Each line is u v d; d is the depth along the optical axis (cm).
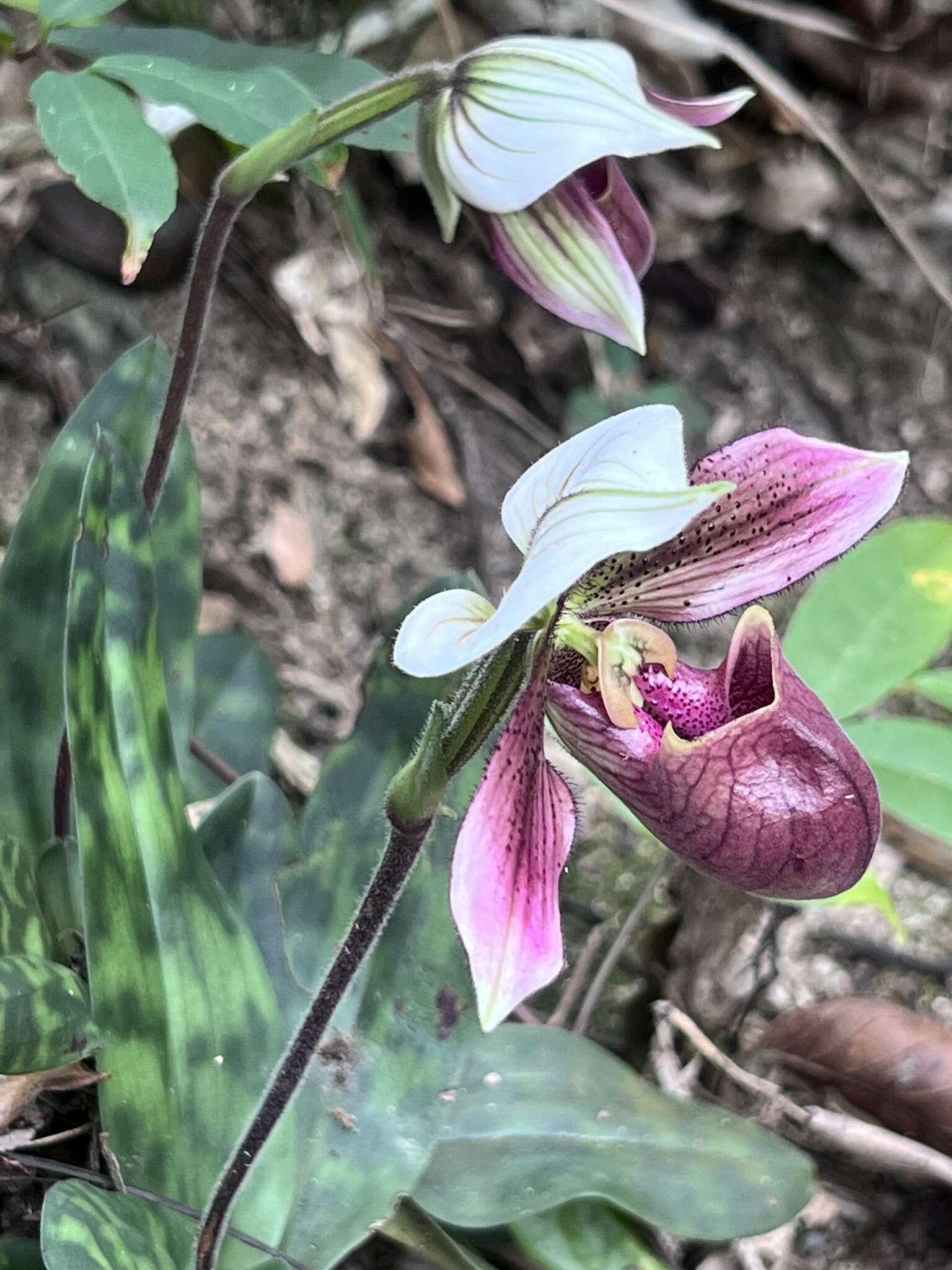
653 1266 18
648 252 18
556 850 14
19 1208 19
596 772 16
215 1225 16
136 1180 17
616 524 12
